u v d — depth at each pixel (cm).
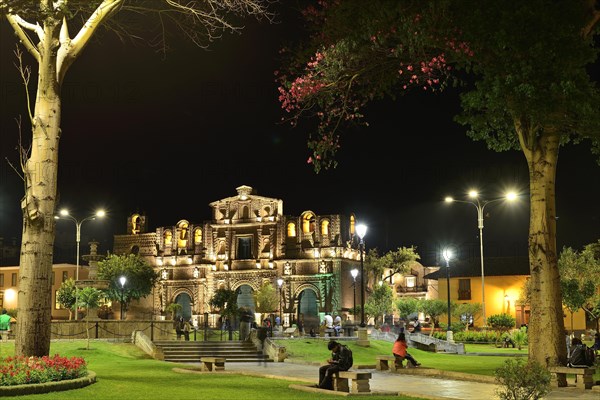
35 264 1702
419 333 5128
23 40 1781
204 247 8275
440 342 4581
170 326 4147
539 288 2066
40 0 1680
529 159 2122
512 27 1808
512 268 7494
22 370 1552
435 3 1856
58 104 1775
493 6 1828
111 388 1650
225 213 8244
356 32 2025
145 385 1758
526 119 2103
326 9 2070
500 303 7419
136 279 7694
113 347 3369
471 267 7719
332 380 1733
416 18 1889
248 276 7981
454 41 1895
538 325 2050
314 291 7644
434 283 8575
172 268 8400
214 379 2062
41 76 1758
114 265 7650
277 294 7712
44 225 1717
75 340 3469
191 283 8262
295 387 1773
